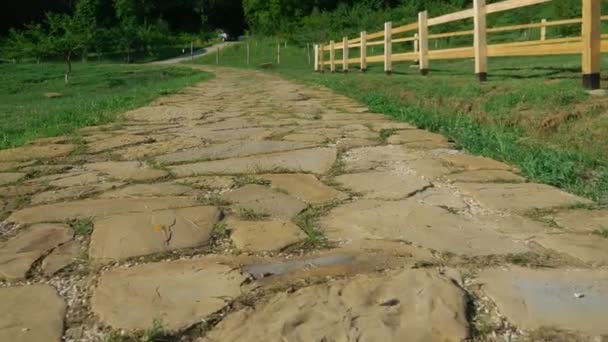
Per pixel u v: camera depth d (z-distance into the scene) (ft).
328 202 8.14
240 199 8.38
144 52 137.90
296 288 5.20
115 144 13.62
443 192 8.51
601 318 4.54
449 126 14.37
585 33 14.07
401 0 112.78
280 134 14.35
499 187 8.69
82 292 5.32
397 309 4.73
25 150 13.06
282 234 6.77
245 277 5.51
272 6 141.28
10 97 53.52
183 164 11.05
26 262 6.09
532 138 12.85
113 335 4.49
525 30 53.52
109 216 7.67
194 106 23.18
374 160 10.87
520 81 17.76
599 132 11.59
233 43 147.23
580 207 7.55
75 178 10.15
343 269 5.64
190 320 4.68
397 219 7.23
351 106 21.22
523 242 6.30
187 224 7.22
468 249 6.13
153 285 5.39
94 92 55.16
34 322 4.73
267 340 4.34
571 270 5.49
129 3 170.81
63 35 104.78
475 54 19.88
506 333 4.38
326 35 102.37
